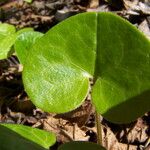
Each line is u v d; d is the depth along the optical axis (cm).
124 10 47
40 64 24
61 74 24
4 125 24
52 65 24
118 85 23
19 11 60
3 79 43
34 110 37
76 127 35
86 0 54
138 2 48
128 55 22
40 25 52
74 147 23
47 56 24
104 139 32
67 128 35
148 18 43
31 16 56
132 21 44
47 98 24
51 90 24
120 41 22
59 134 34
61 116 36
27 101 38
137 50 22
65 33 24
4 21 59
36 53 24
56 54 24
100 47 23
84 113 35
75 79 24
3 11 61
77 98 24
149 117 34
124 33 22
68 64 24
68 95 24
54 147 33
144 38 21
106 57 23
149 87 22
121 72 23
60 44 24
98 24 23
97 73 24
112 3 50
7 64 44
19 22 57
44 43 24
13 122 36
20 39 35
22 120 36
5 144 21
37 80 24
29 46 35
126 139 32
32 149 22
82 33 23
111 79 23
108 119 23
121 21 22
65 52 24
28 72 24
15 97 39
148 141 32
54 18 52
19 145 21
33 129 25
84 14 23
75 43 24
